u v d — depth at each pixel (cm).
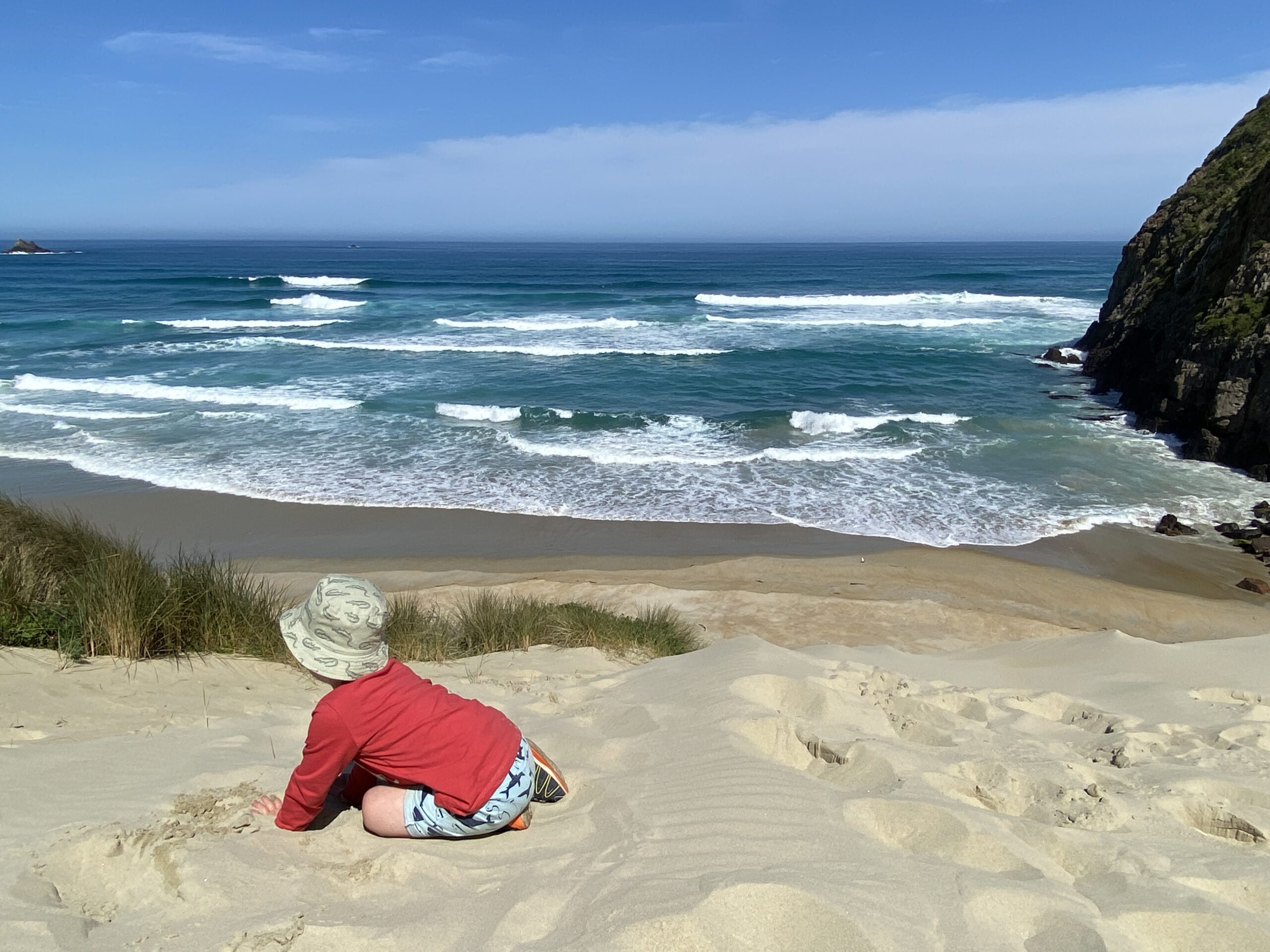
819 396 2273
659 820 261
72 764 320
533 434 1866
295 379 2450
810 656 545
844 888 215
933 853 251
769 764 305
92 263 9869
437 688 273
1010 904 215
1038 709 452
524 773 265
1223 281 1953
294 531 1312
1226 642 612
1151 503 1452
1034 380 2503
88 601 517
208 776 306
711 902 204
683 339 3272
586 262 11475
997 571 1171
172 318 3903
